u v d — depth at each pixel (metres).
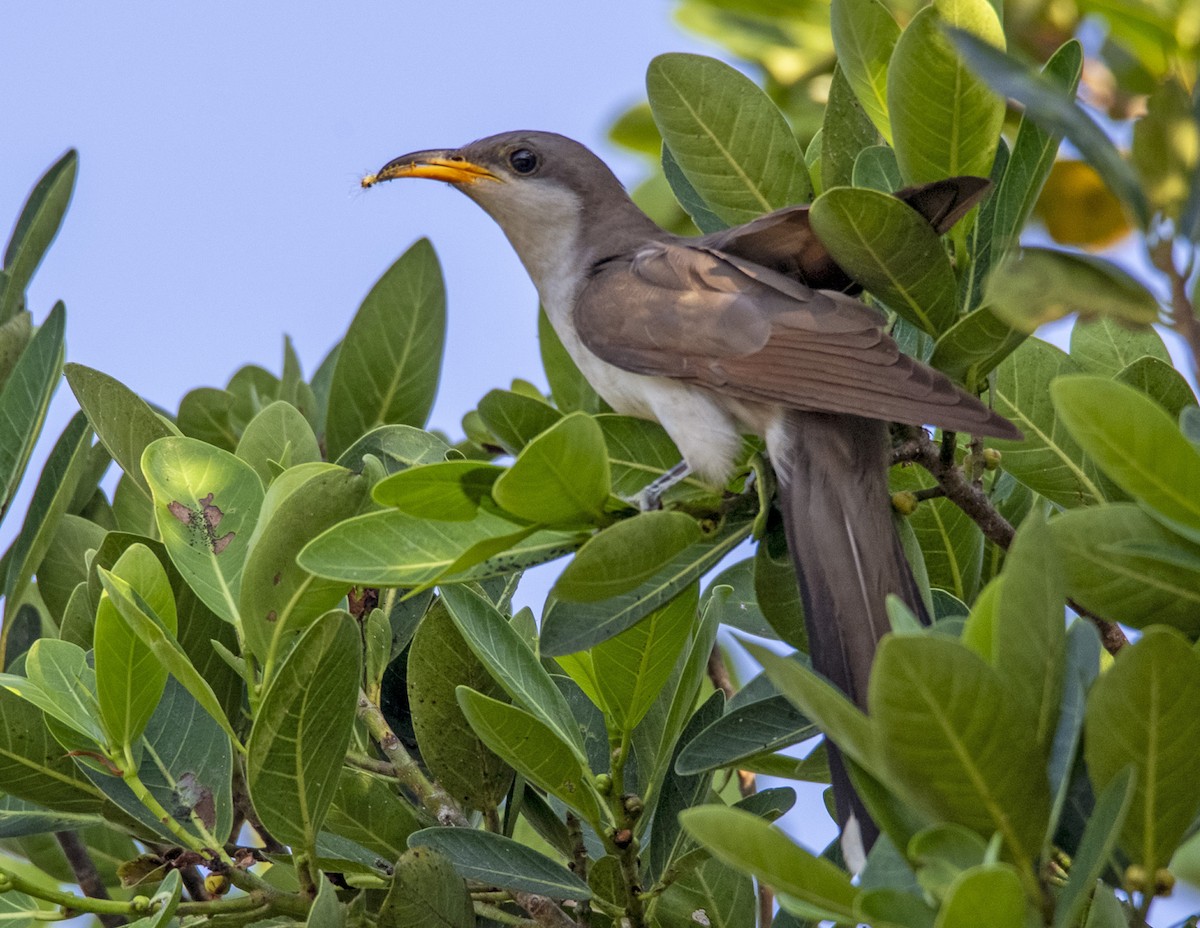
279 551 6.04
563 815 7.18
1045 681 4.44
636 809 6.17
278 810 5.96
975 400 6.42
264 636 6.15
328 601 6.15
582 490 5.70
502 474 5.61
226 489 6.57
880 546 6.88
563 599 5.62
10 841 8.18
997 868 3.79
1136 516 5.17
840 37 7.44
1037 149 6.70
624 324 8.12
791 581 7.11
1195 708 4.37
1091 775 4.54
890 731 4.16
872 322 7.40
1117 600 5.22
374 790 6.59
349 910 6.33
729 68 7.82
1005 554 7.63
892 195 6.32
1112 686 4.38
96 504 8.86
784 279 7.83
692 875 6.94
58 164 8.73
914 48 6.68
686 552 6.72
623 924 6.21
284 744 5.84
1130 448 4.68
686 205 8.55
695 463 7.83
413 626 7.39
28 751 6.57
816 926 6.41
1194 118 4.33
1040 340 7.51
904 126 6.88
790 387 7.25
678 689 6.40
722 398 7.83
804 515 7.07
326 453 9.00
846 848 5.61
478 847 6.24
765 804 6.41
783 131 7.88
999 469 7.61
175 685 6.73
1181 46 6.68
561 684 7.25
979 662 4.07
